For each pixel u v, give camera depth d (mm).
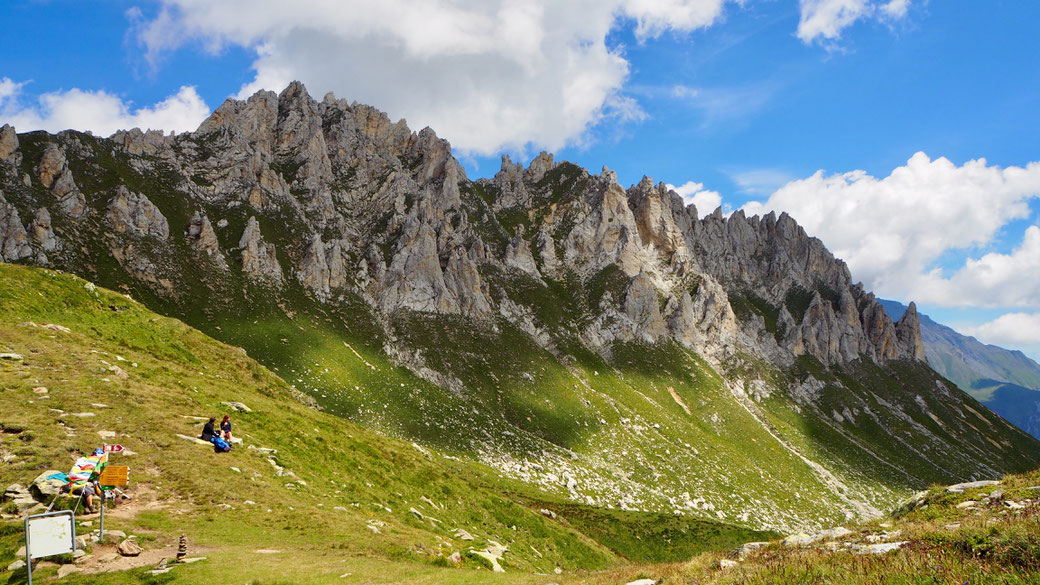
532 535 59094
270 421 49812
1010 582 9141
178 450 33719
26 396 33500
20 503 22484
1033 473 21484
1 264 61062
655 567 18812
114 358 47750
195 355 65750
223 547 23859
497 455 151125
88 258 167125
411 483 54031
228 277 196375
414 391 180875
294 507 32375
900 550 12039
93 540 21422
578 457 170875
